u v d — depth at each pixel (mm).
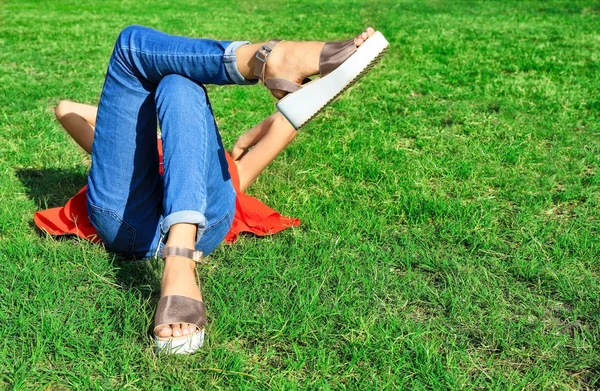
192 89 2508
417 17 12578
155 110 2697
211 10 14766
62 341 2287
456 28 10648
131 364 2193
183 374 2123
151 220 2793
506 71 7152
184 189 2328
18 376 2113
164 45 2500
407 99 5969
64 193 3781
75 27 11141
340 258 2934
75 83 6625
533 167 4199
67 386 2113
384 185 3855
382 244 3123
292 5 15586
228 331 2379
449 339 2371
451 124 5188
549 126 5031
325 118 5359
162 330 2174
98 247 2953
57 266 2791
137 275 2771
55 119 5312
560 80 6648
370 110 5578
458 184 3924
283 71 2441
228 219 2844
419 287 2699
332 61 2389
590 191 3781
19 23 11719
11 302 2502
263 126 3236
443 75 6941
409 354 2279
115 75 2615
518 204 3643
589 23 11211
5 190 3740
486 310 2568
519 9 13844
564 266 2902
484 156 4367
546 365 2258
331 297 2596
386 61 7703
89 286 2670
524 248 3076
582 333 2408
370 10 14203
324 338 2340
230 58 2457
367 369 2205
